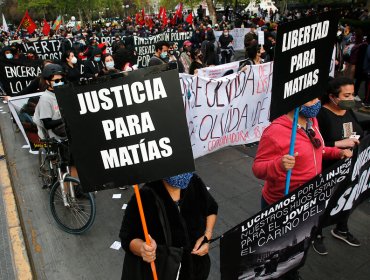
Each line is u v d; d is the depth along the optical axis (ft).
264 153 8.11
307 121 8.01
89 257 11.57
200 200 6.79
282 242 7.45
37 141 17.06
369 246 11.24
